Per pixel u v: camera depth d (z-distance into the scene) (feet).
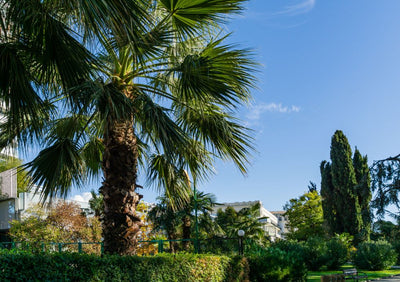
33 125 19.12
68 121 25.76
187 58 21.34
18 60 17.33
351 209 113.91
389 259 75.82
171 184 28.55
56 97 21.17
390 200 50.01
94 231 63.82
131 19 15.10
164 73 23.88
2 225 68.03
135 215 21.58
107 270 17.72
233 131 24.90
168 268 22.93
